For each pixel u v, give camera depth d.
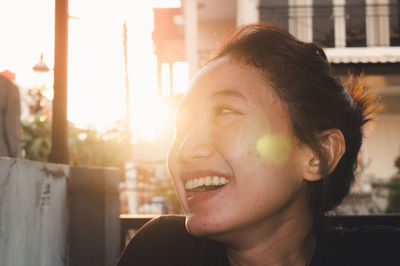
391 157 10.52
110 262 2.16
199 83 0.82
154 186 7.01
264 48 0.84
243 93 0.78
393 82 8.89
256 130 0.76
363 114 1.04
